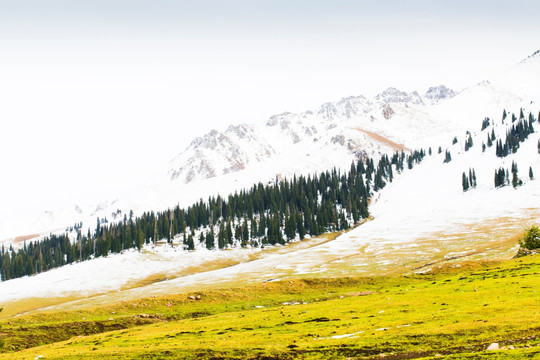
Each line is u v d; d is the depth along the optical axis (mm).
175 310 86062
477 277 81125
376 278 107250
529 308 46875
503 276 75812
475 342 37531
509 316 44031
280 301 91000
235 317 71625
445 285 78000
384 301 69125
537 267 79062
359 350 40000
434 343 39219
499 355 31344
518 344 34312
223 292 97250
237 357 41938
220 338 52719
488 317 45688
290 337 49562
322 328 53469
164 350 46281
